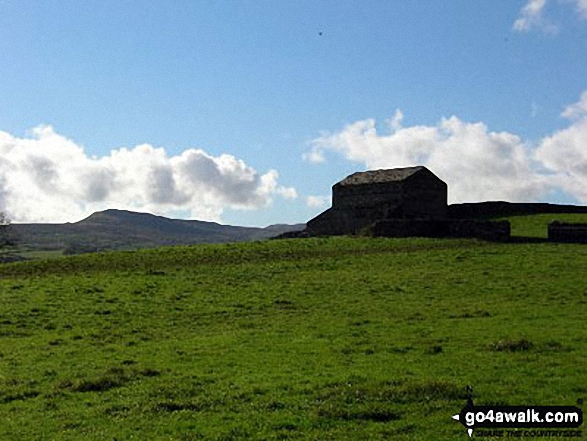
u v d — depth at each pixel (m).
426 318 41.47
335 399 24.72
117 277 60.41
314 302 48.75
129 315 45.09
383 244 79.69
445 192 110.06
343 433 21.72
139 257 74.31
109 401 25.84
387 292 51.84
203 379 28.44
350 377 27.66
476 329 37.25
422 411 23.50
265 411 23.91
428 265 63.78
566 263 61.44
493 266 61.69
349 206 111.56
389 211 104.06
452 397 24.80
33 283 57.25
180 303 48.88
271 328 40.09
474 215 112.31
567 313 41.28
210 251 77.50
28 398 26.80
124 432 22.28
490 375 27.38
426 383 25.62
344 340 35.69
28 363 32.75
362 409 23.52
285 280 58.25
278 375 28.55
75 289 53.91
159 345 36.22
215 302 49.25
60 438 22.02
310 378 27.80
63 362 32.81
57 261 73.44
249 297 50.94
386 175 109.44
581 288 50.03
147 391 26.73
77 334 39.66
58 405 25.67
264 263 68.62
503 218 107.81
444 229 85.62
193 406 24.78
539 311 42.22
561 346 32.06
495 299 47.50
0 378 29.84
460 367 28.88
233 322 42.69
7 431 22.91
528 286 51.78
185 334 39.44
